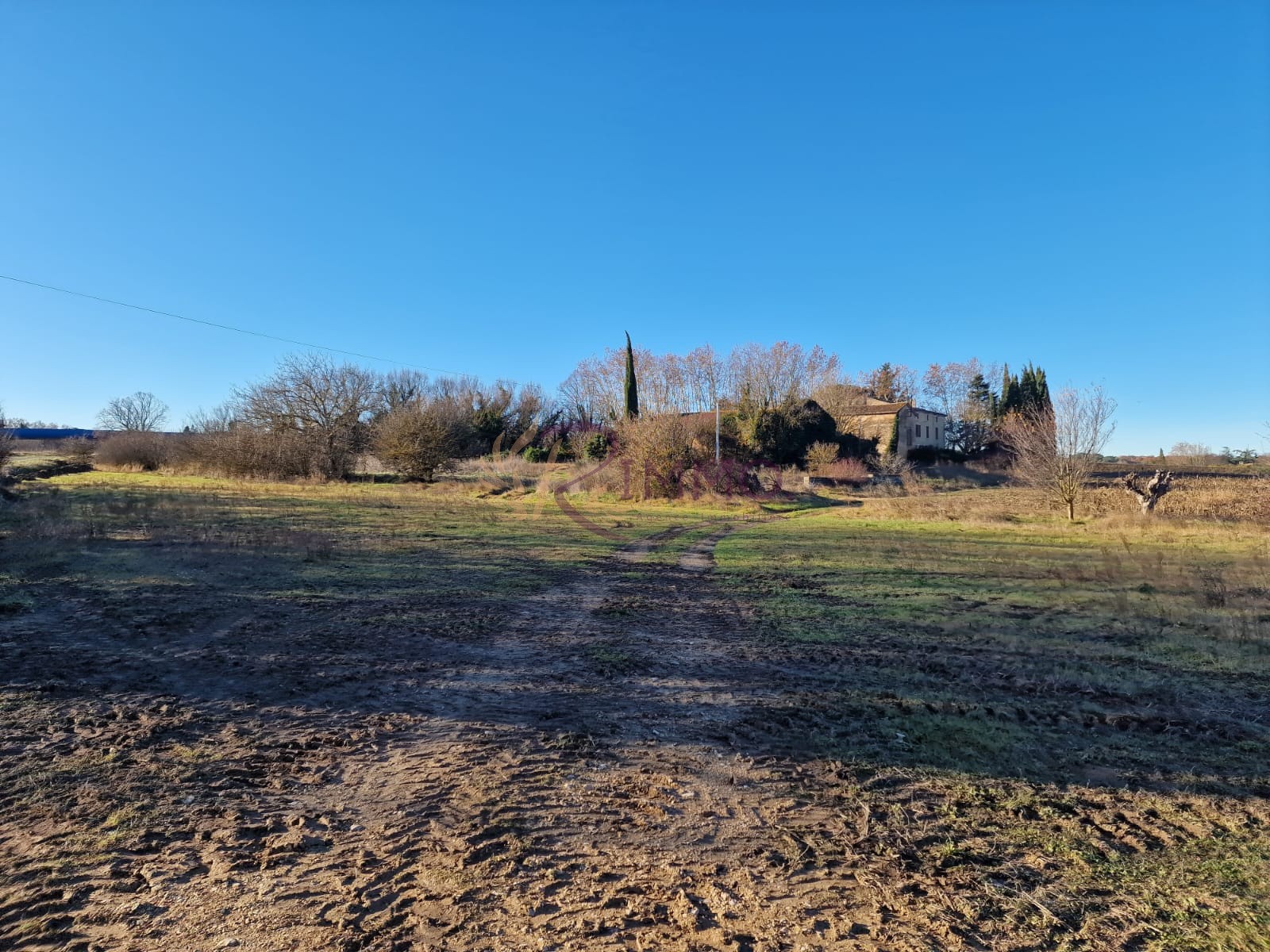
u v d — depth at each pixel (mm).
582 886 2920
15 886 2807
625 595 9852
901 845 3314
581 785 3918
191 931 2545
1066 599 9609
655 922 2668
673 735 4699
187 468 37875
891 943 2555
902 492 36969
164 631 6723
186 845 3172
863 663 6520
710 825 3488
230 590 8766
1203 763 4285
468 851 3172
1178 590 10180
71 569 9680
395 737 4539
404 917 2662
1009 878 3033
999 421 62562
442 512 21625
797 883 2975
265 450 35156
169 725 4543
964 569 12516
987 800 3791
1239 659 6586
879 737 4695
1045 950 2535
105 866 2979
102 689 5125
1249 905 2822
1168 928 2670
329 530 15719
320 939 2506
